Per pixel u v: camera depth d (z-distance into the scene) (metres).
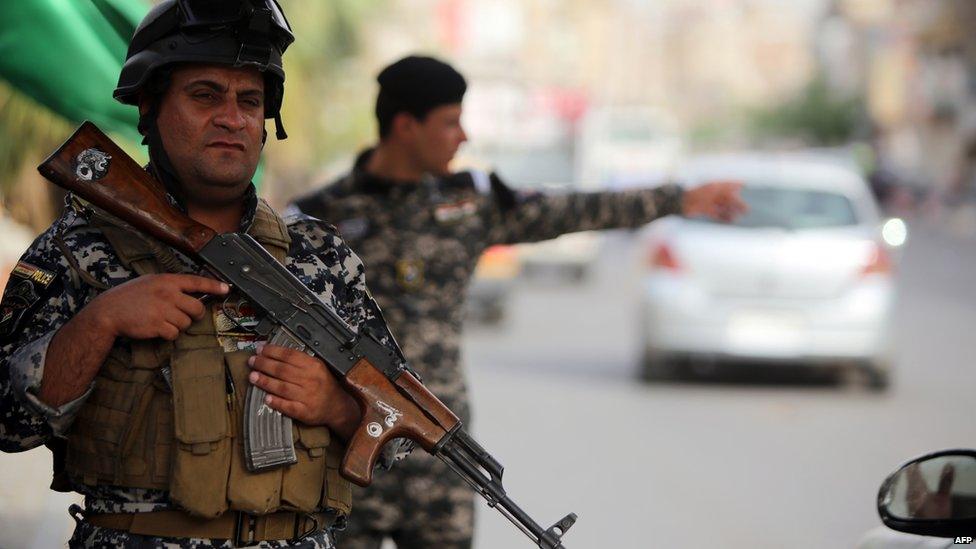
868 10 153.50
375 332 5.53
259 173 8.80
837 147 161.50
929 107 123.69
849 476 15.55
